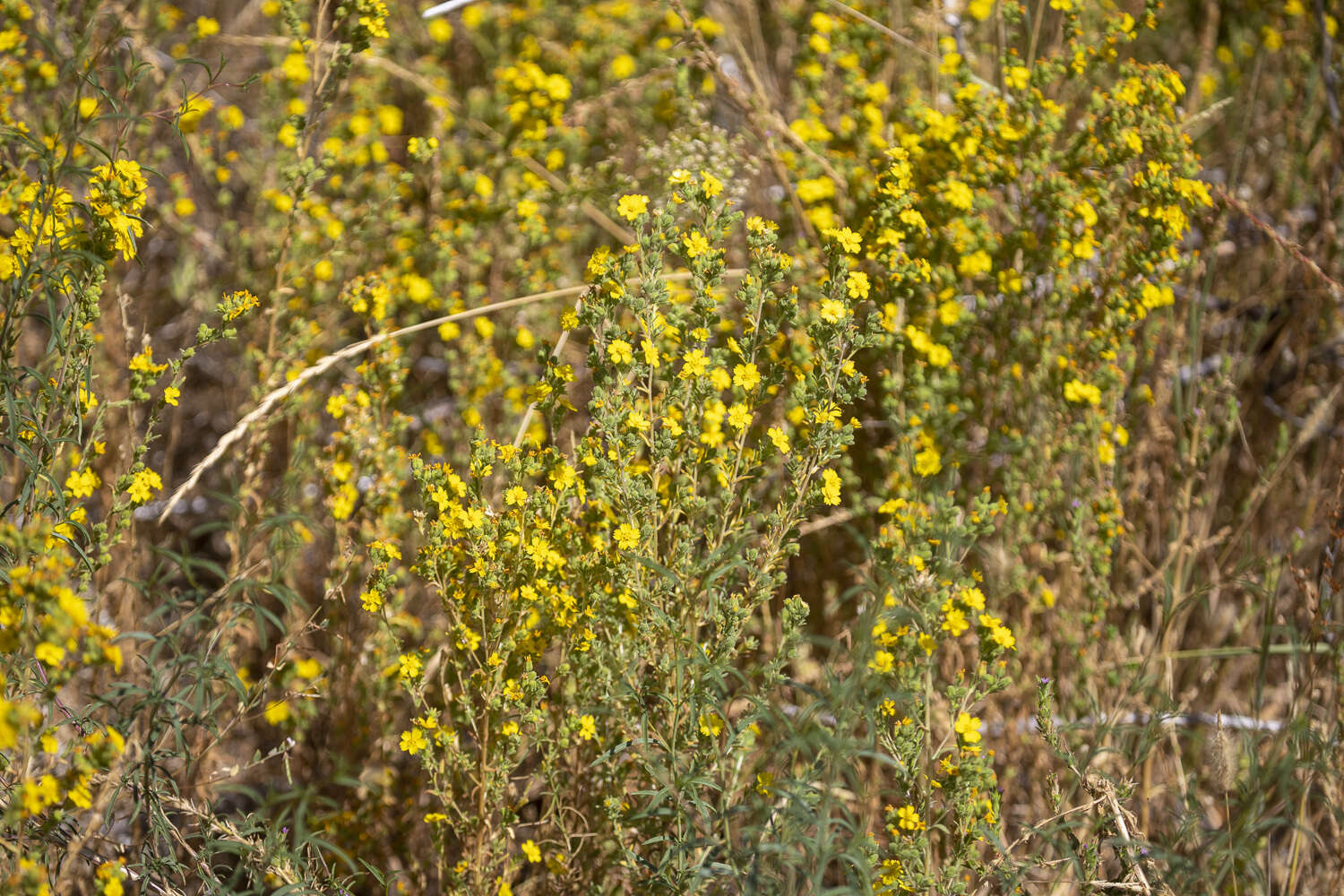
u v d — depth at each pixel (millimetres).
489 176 3805
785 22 4094
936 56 3359
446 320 2941
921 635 2291
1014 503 2947
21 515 2441
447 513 2377
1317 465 3619
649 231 3340
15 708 1616
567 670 2428
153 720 2287
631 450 2309
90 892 2477
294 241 3408
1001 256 3082
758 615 3145
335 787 3037
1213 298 3799
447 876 2496
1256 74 3887
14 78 3166
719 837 2193
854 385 2363
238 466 3541
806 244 3150
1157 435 3297
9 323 2287
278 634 3447
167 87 3619
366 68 3998
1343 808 2408
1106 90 3611
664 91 3863
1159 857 2354
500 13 4262
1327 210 3580
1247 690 3416
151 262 4332
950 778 2238
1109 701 3006
